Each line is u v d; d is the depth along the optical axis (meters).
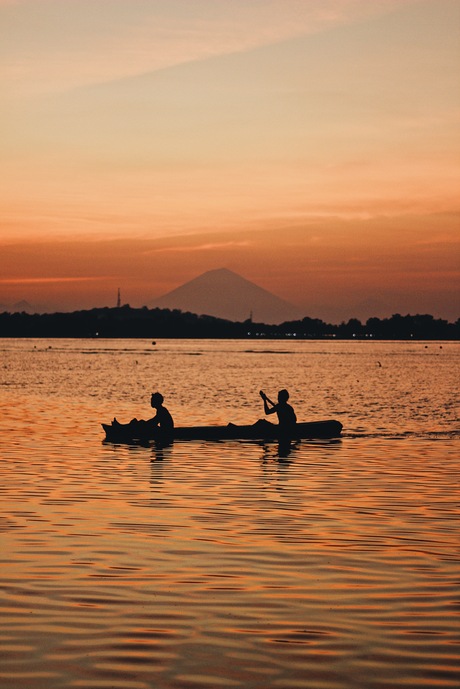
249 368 124.69
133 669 9.93
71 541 16.16
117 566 14.38
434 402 59.66
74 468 26.55
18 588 13.05
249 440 34.84
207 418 46.16
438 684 9.58
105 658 10.26
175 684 9.52
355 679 9.70
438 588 13.19
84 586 13.17
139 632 11.15
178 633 11.12
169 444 33.34
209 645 10.71
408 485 23.36
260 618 11.73
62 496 21.33
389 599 12.62
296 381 88.94
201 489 22.56
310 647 10.67
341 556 15.17
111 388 73.88
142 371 110.69
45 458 28.95
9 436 36.06
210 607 12.20
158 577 13.72
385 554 15.33
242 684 9.54
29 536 16.58
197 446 32.81
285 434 35.66
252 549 15.66
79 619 11.63
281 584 13.38
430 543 16.22
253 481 24.05
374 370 120.62
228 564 14.56
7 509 19.50
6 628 11.26
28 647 10.59
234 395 65.50
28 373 102.31
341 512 19.36
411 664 10.13
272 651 10.52
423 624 11.52
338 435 36.84
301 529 17.45
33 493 21.75
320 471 26.16
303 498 21.23
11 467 26.67
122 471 25.92
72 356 177.75
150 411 50.00
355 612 12.02
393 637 11.02
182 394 66.50
